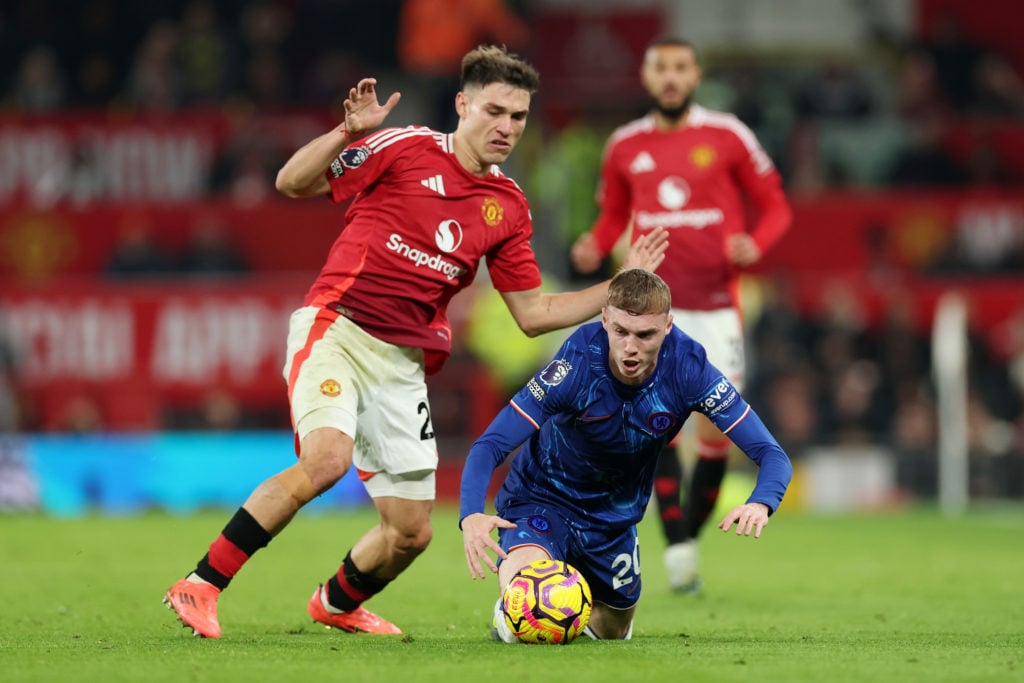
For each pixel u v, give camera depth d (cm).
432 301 2203
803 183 6788
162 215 6322
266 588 3053
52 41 7425
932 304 6081
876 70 8112
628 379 1972
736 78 7525
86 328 5747
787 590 3147
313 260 6369
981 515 5597
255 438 5488
